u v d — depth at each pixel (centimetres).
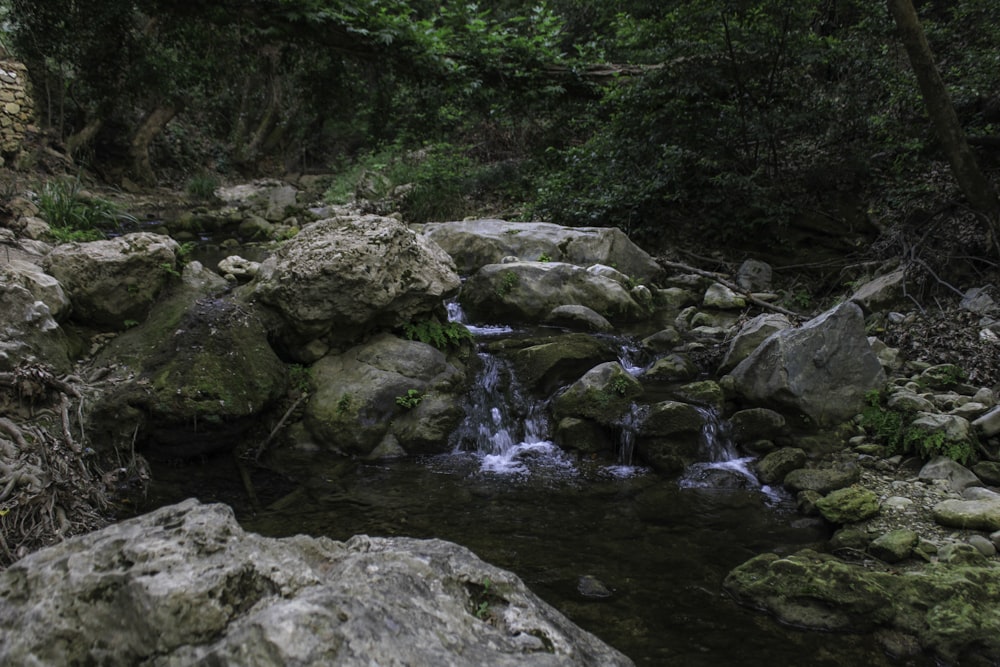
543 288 740
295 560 185
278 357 543
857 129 949
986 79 860
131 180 1698
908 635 293
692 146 969
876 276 780
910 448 459
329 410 506
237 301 556
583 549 367
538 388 566
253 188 1797
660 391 548
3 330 460
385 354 546
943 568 329
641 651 282
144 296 551
